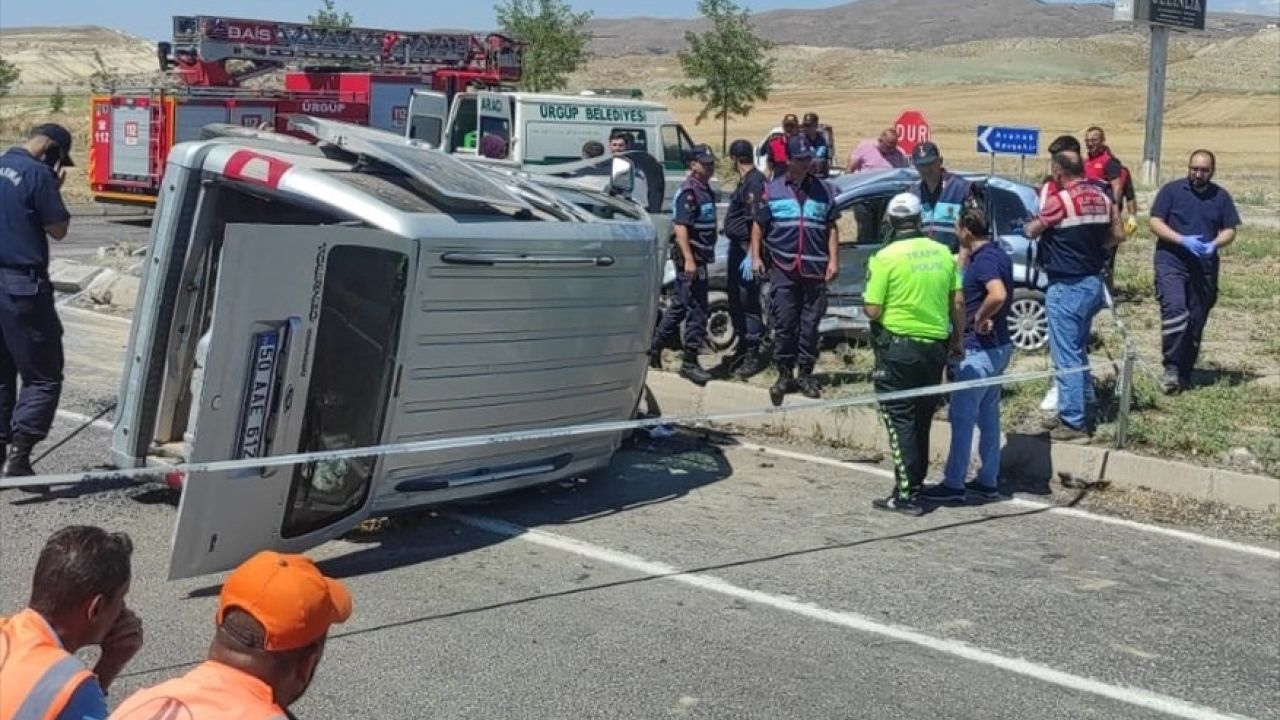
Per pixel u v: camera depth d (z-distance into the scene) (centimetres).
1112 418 968
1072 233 902
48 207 752
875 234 1202
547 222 739
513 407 737
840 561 707
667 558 704
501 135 1777
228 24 2628
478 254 693
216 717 247
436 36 2781
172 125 2545
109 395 1068
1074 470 882
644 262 802
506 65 2756
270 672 255
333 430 664
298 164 712
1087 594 667
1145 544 756
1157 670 574
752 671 559
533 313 731
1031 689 550
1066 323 913
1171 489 846
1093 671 571
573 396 774
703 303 1059
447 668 553
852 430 969
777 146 1078
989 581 682
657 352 1113
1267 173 3950
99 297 1561
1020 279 1216
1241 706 541
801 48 18625
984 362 825
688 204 1039
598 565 690
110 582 292
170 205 732
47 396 773
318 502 664
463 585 655
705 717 514
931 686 550
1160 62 3428
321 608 258
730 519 781
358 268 655
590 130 1803
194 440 601
